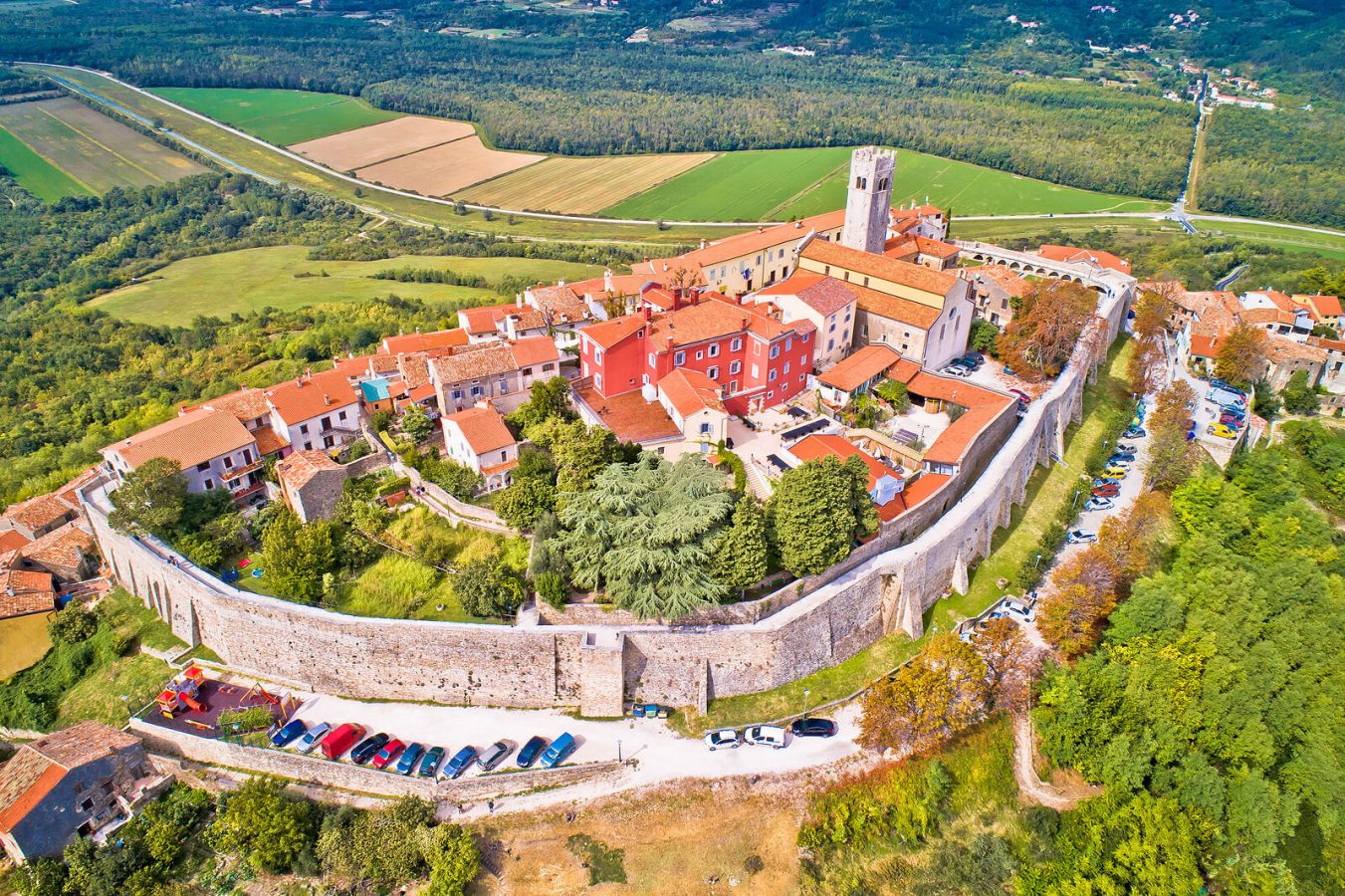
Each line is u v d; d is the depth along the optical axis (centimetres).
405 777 7994
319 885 7550
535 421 10550
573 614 8650
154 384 17412
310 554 8975
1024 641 9338
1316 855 8625
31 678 9544
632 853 7794
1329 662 9462
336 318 19675
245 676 9131
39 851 7669
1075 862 7806
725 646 8594
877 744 8244
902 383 12350
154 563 9494
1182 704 8831
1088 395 14225
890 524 9656
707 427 10538
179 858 7794
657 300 12206
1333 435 14188
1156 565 10919
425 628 8506
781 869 7769
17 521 11250
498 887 7631
